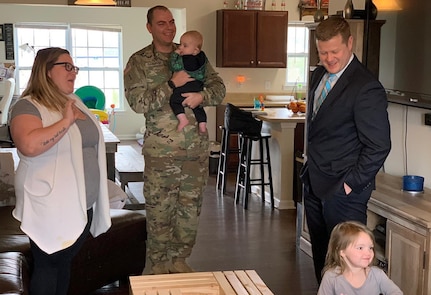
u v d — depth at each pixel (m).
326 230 3.28
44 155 2.70
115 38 10.61
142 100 3.44
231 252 4.53
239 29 8.23
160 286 2.69
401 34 3.57
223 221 5.40
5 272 2.64
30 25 10.16
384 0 3.73
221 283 2.74
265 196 6.28
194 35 3.47
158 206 3.63
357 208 3.07
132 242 3.81
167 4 8.05
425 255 2.97
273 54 8.42
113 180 5.50
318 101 3.15
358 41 3.89
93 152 2.93
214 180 7.29
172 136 3.52
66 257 2.88
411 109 3.83
